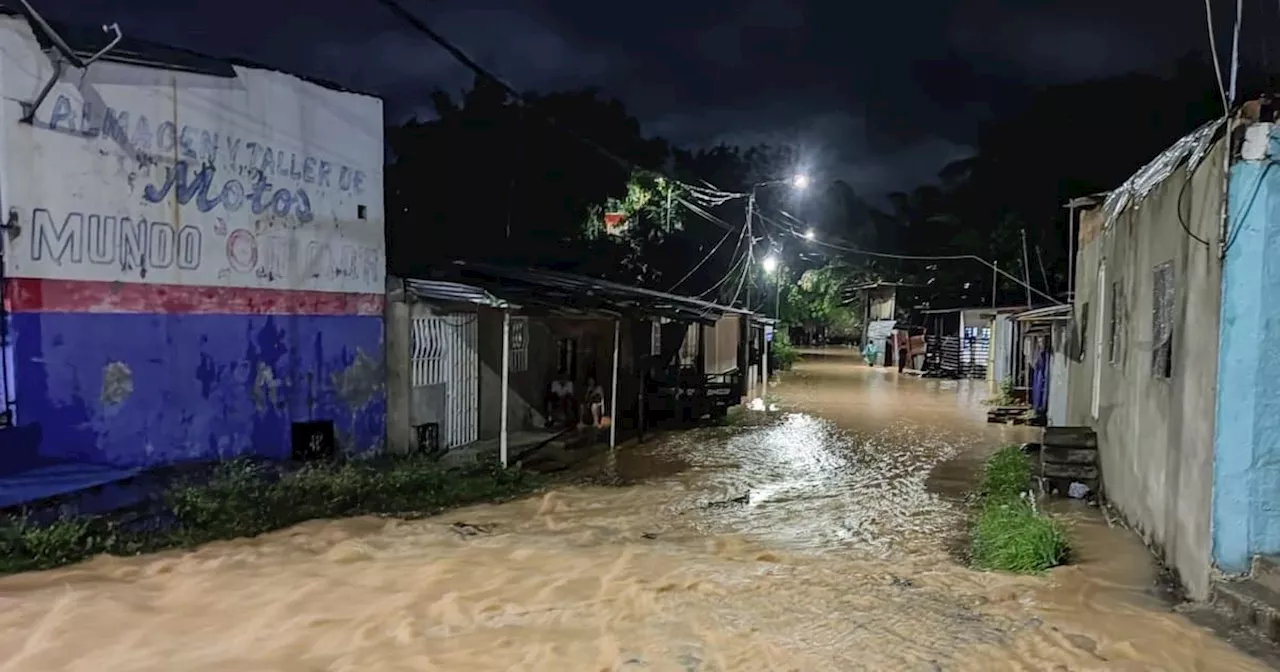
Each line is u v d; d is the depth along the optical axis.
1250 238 6.48
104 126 9.73
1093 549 8.91
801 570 8.07
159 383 10.43
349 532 9.38
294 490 10.35
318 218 12.69
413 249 22.86
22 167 8.95
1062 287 32.81
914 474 14.51
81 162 9.50
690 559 8.45
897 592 7.22
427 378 14.77
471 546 8.79
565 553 8.52
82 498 8.67
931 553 9.38
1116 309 11.14
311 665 5.28
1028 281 31.41
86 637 5.63
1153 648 5.71
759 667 5.36
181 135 10.60
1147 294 9.22
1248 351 6.51
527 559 8.18
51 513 8.30
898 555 9.26
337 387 13.05
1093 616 6.52
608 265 25.89
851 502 12.20
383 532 9.49
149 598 6.59
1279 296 6.47
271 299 11.94
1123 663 5.48
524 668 5.27
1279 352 6.48
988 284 40.50
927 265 44.84
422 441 14.43
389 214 23.67
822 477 14.15
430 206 24.00
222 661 5.30
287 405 12.22
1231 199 6.52
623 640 5.81
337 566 7.71
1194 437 7.19
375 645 5.66
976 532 9.77
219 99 11.08
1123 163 30.83
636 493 12.53
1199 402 7.06
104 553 7.82
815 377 37.19
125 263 10.00
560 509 11.33
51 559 7.44
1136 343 9.70
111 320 9.87
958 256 37.84
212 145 11.01
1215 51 6.68
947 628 6.20
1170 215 8.25
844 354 58.66
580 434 17.94
